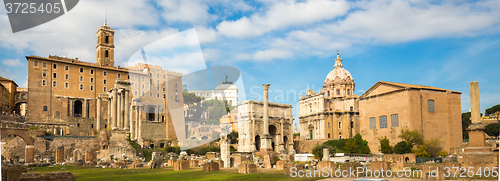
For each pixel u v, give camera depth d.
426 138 114.19
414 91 115.75
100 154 105.19
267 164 67.56
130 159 90.06
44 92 145.12
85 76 156.00
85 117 152.50
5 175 27.17
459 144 119.38
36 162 75.44
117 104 121.62
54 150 103.12
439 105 119.75
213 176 38.78
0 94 125.69
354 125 142.62
